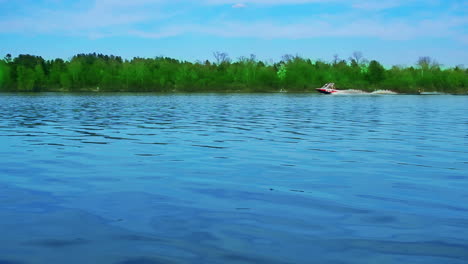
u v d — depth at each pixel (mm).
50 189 8195
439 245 5312
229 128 21078
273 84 137875
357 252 5090
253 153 12977
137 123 23828
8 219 6281
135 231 5797
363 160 11805
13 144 15000
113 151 13289
